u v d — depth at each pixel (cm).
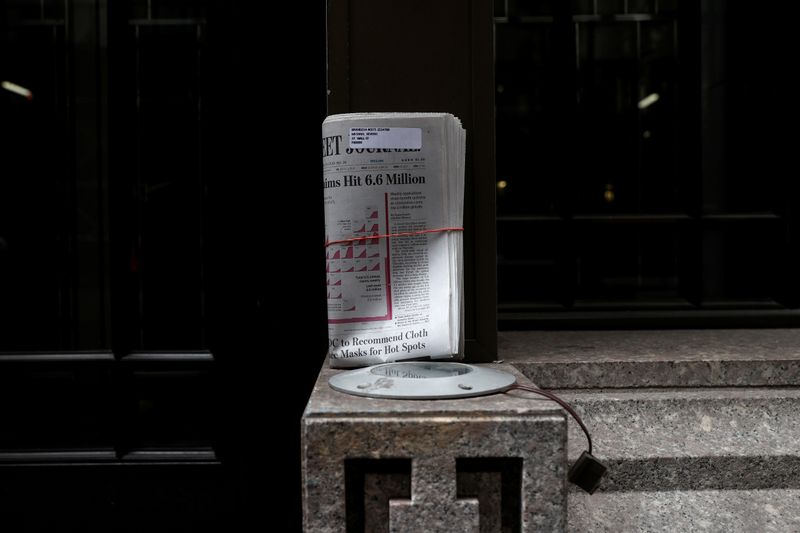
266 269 340
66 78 406
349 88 209
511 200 395
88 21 596
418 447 142
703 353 257
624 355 252
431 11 209
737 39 376
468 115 210
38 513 340
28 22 428
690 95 372
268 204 339
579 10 391
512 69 395
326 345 340
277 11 334
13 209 443
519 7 395
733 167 379
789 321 354
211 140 342
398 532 143
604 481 210
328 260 192
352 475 146
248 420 343
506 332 341
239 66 335
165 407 369
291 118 336
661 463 210
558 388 237
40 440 359
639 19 390
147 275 366
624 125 393
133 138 363
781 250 363
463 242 208
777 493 209
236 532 342
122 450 343
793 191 360
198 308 365
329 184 190
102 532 342
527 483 143
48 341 430
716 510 204
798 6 358
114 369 346
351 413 144
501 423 143
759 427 223
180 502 343
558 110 374
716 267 374
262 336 342
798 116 359
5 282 430
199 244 368
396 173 190
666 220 374
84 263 627
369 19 209
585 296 387
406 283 191
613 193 393
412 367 180
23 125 443
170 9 366
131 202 361
